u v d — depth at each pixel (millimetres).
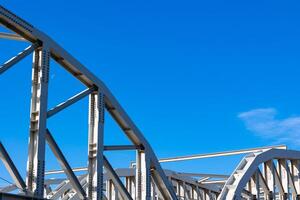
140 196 41688
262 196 63500
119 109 40125
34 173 32969
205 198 74062
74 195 50625
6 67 32188
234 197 51500
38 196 32531
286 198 57875
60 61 36594
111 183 55188
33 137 33688
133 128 41219
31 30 34000
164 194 44500
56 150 35688
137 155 42469
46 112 34062
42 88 34031
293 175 59906
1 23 33125
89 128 38438
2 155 31734
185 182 69625
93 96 38875
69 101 36406
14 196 29562
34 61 34562
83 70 37500
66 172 36312
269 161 57000
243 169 53906
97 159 37688
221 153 67500
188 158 71750
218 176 72688
